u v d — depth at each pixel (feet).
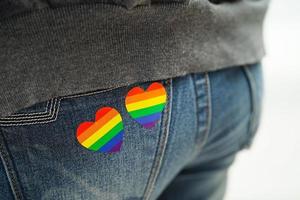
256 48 2.03
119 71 1.63
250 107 2.08
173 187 2.22
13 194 1.64
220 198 2.35
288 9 4.43
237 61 1.92
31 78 1.55
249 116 2.10
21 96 1.55
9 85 1.54
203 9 1.73
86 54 1.59
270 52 4.45
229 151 2.15
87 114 1.63
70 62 1.58
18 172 1.62
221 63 1.86
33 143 1.60
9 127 1.57
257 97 2.10
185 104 1.80
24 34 1.53
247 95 2.04
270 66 4.42
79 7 1.55
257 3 2.01
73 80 1.59
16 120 1.57
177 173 2.04
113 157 1.69
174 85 1.75
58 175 1.65
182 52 1.72
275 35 4.47
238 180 3.71
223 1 1.88
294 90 4.34
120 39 1.61
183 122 1.81
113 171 1.72
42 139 1.60
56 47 1.56
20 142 1.59
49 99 1.58
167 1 1.64
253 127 2.16
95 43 1.59
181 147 1.86
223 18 1.82
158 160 1.79
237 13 1.89
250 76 2.05
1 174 1.60
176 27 1.68
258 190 3.62
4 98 1.54
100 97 1.64
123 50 1.62
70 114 1.61
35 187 1.65
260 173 3.76
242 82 2.01
